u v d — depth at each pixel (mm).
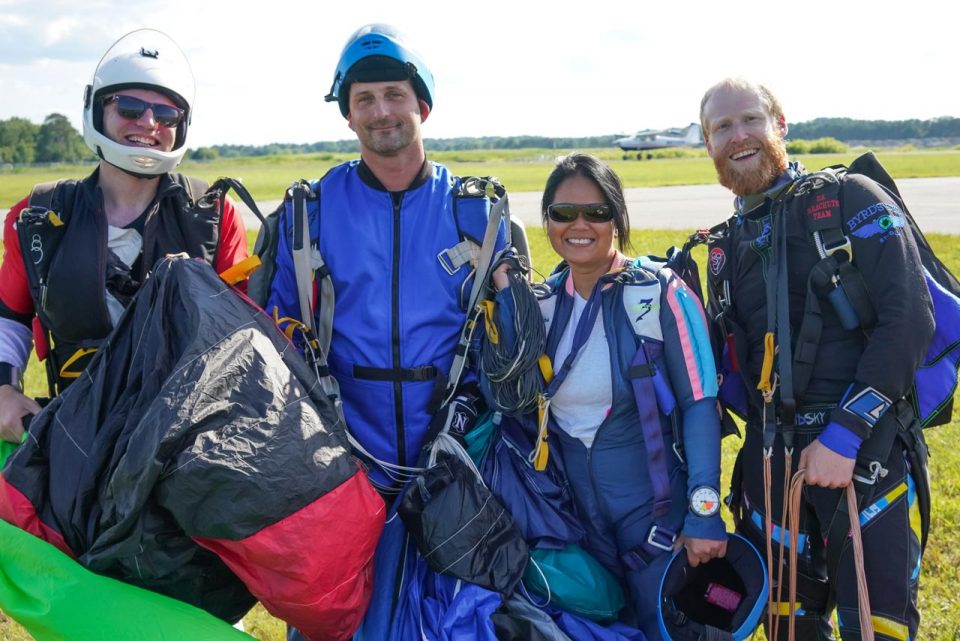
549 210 2455
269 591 2139
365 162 2668
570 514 2564
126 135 2537
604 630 2391
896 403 2369
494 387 2521
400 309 2584
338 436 2316
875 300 2277
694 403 2445
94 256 2508
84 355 2596
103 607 2107
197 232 2648
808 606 2602
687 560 2455
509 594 2365
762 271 2510
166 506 2061
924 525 2426
